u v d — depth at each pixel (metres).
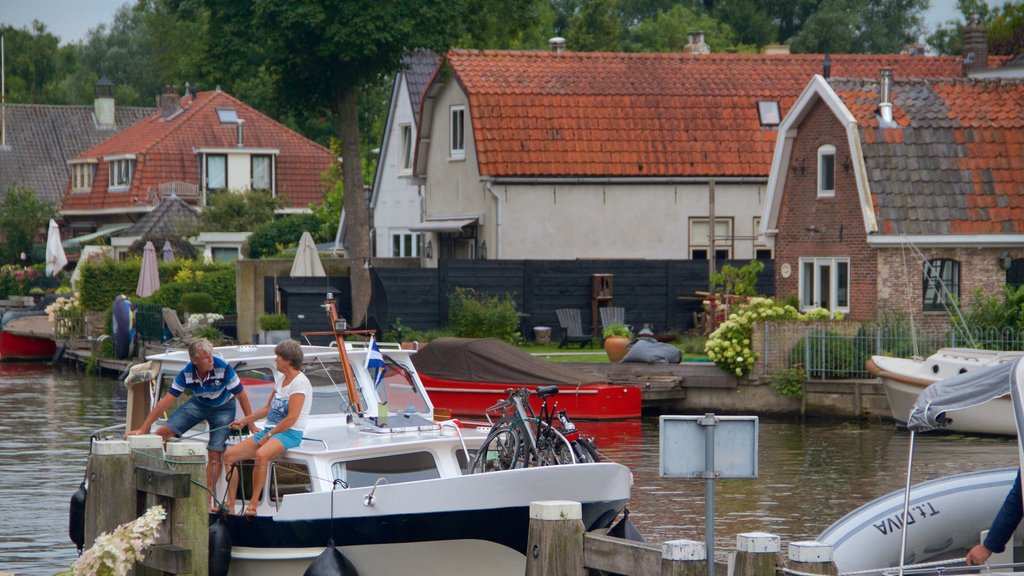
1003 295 88.06
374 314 105.94
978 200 91.44
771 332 82.62
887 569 29.88
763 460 63.81
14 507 53.22
